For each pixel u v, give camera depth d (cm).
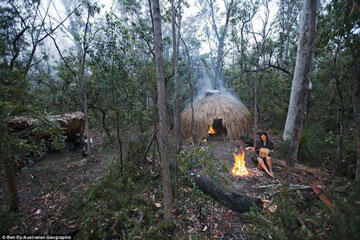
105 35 388
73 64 592
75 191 377
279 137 726
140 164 455
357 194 275
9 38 423
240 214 312
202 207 329
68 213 301
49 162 538
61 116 591
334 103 534
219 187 341
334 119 558
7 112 193
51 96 643
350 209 222
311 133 532
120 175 399
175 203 326
